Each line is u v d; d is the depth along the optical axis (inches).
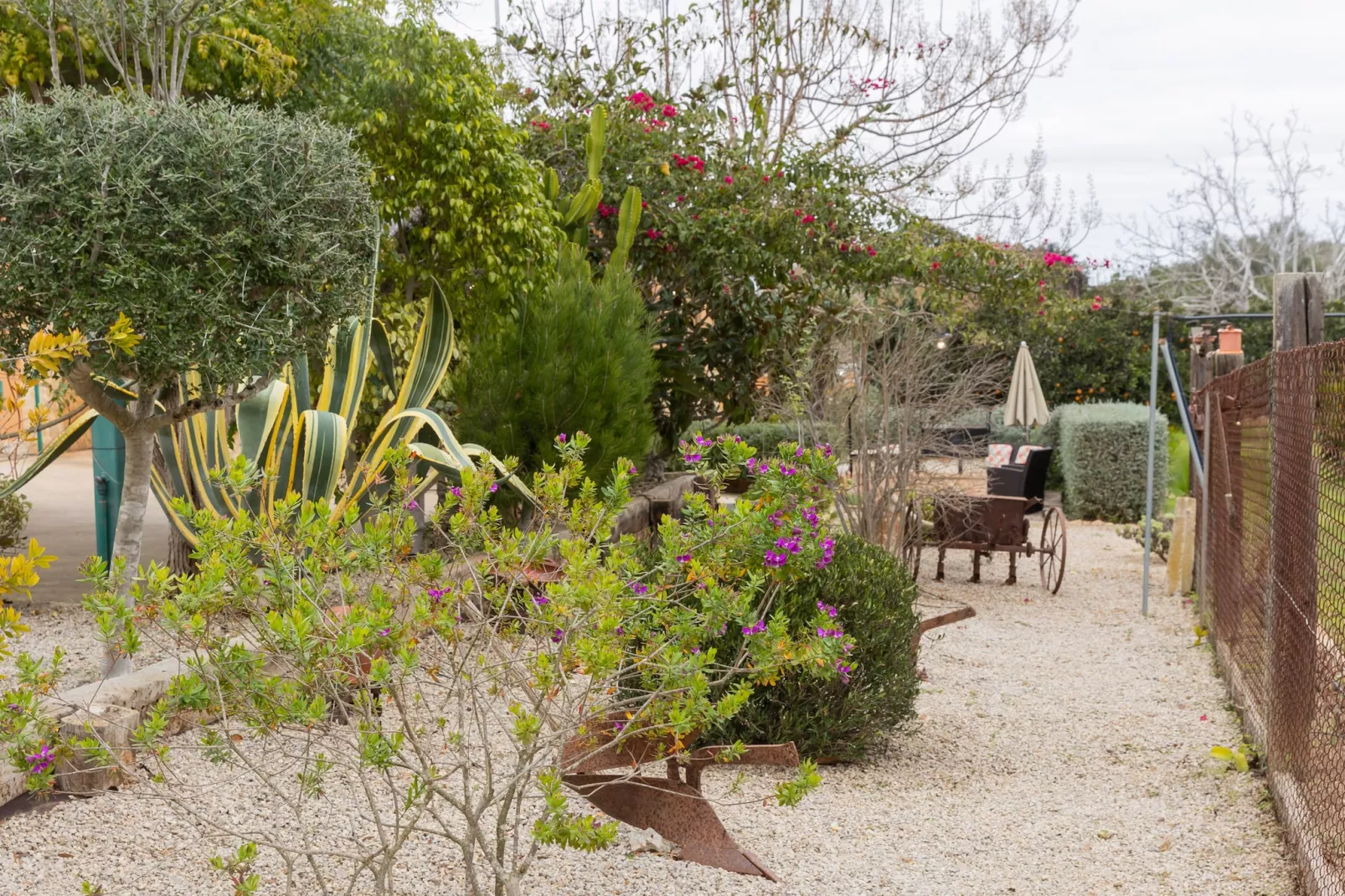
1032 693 269.7
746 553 129.3
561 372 299.9
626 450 313.1
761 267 393.7
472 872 113.6
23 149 162.1
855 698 196.2
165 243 165.9
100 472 259.8
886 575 213.5
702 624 126.0
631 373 318.7
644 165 411.5
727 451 133.7
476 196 329.1
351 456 303.6
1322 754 146.2
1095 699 264.2
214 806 152.0
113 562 107.0
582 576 108.8
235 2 277.4
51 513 416.8
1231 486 283.6
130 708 166.1
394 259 340.2
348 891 110.6
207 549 106.6
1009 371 713.0
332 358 250.1
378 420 329.4
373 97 322.7
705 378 413.4
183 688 103.1
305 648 99.1
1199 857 161.6
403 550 121.9
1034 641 329.7
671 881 139.5
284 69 301.7
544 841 107.8
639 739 149.4
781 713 195.2
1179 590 413.7
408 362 335.0
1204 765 210.1
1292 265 1215.6
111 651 180.2
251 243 172.2
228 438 269.0
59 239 160.9
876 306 427.2
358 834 146.2
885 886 144.5
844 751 201.6
